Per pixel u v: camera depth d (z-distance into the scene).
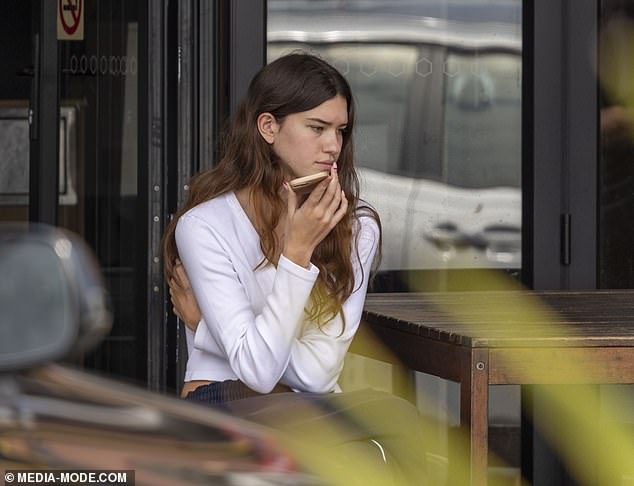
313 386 6.61
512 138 10.34
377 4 10.22
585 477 9.98
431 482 10.26
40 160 10.85
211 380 6.70
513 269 10.38
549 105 10.09
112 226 10.76
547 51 10.07
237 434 3.29
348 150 6.98
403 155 10.31
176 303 6.99
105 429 3.04
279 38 10.13
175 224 6.96
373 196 10.32
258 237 6.72
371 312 7.79
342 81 6.84
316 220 6.37
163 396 3.25
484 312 7.80
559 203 10.12
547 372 6.52
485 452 6.50
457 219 10.38
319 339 6.68
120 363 10.59
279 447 3.40
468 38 10.30
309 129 6.73
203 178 6.92
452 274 10.39
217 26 9.95
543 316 7.56
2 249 2.51
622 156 10.14
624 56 10.09
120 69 10.54
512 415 10.30
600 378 6.55
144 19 10.24
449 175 10.36
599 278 10.17
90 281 2.53
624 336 6.57
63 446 2.97
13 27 17.84
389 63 10.26
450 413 10.34
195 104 9.98
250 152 6.80
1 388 2.92
